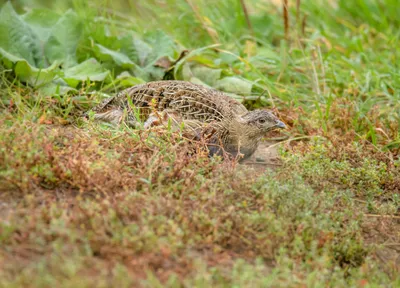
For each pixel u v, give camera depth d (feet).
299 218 27.61
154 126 33.91
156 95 37.11
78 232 24.21
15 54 43.29
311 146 36.88
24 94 40.70
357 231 28.58
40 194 27.25
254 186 28.94
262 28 56.80
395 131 41.22
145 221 24.80
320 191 32.63
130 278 21.88
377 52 54.03
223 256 25.09
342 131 42.04
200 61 46.65
